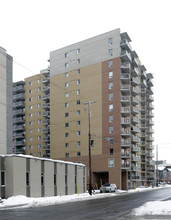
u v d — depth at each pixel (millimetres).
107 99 68312
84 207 21062
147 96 92125
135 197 33312
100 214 16500
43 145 82625
